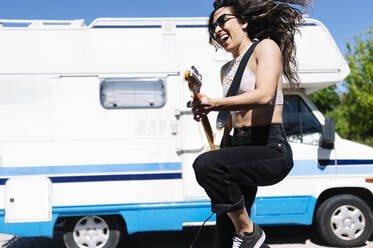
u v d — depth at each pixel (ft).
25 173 12.73
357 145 14.08
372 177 13.78
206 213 13.23
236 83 5.23
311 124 14.05
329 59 13.76
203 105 4.45
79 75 13.05
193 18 13.55
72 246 13.30
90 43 13.14
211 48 13.51
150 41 13.37
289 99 14.20
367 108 39.81
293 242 15.07
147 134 13.17
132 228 13.05
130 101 13.17
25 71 12.86
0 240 16.35
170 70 13.35
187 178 13.21
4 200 12.65
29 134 12.78
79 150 12.92
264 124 5.29
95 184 12.94
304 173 13.60
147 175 13.12
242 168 4.80
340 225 13.92
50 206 12.76
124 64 13.21
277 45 5.10
